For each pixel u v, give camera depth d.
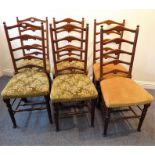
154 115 1.87
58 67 1.83
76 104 2.01
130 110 1.82
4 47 2.44
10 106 1.56
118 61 1.66
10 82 1.59
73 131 1.66
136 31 1.48
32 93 1.49
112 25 1.96
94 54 1.99
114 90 1.49
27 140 1.56
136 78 2.34
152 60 2.16
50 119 1.72
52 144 1.52
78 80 1.62
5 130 1.67
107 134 1.62
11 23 2.20
